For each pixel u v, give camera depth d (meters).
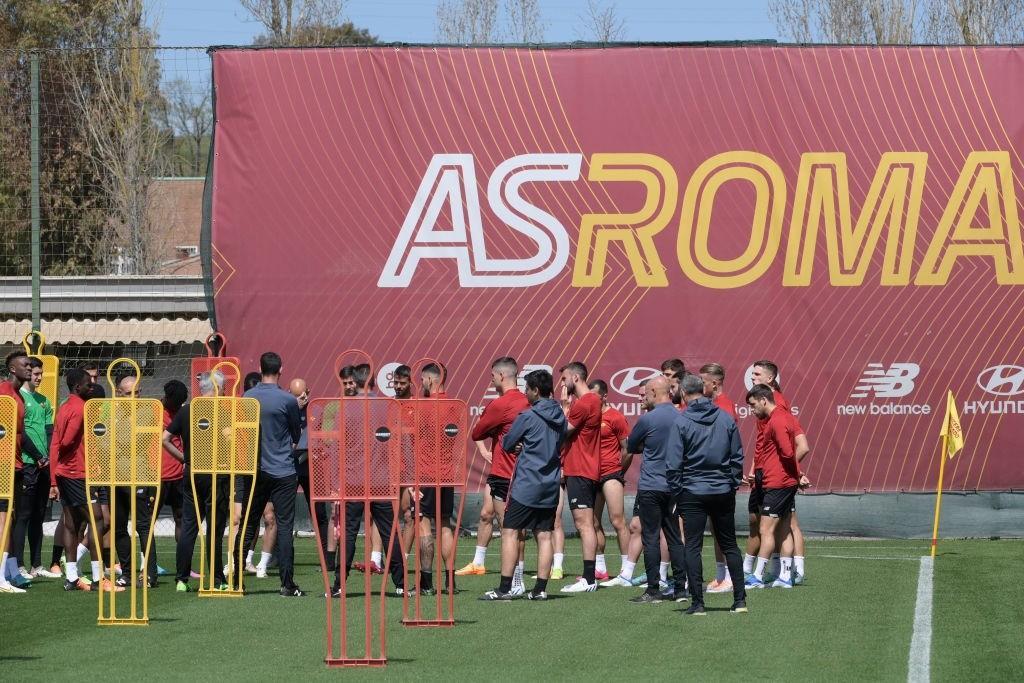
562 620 19.50
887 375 30.41
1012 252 30.38
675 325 30.55
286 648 17.28
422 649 17.12
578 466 22.80
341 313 30.64
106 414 19.42
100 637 18.19
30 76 33.75
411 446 18.75
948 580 23.77
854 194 30.52
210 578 22.20
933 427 30.41
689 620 19.41
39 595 22.33
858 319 30.47
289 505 22.44
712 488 19.80
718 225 30.61
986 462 30.41
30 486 23.66
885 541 30.27
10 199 35.25
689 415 19.86
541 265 30.64
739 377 30.48
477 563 25.39
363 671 15.62
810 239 30.52
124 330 37.38
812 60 30.64
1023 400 30.38
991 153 30.48
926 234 30.48
